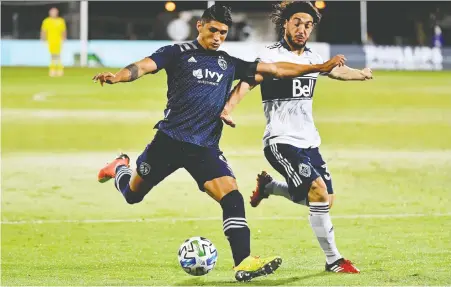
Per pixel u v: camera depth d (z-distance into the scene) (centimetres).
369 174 4906
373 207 3928
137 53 14588
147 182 2606
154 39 15950
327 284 2444
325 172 2764
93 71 13212
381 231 3362
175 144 2495
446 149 5991
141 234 3372
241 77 2558
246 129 7006
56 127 7081
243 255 2448
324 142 6338
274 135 2702
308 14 2727
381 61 14612
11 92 9869
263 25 15850
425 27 15950
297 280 2508
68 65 14575
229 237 2475
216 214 3803
